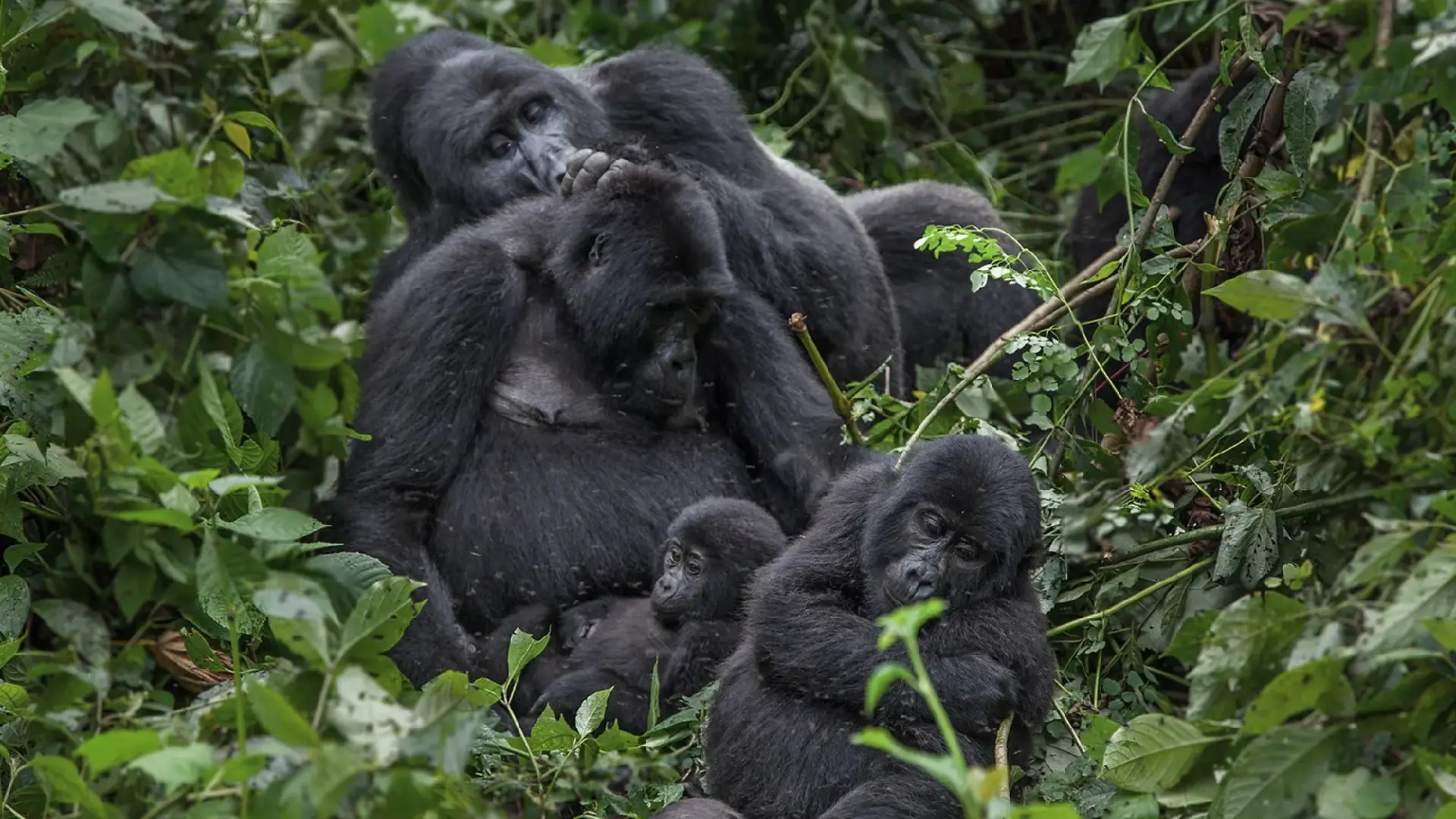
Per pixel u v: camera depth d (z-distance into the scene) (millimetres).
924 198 15438
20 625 9227
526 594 11422
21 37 10984
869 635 9047
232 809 7203
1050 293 11703
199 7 14477
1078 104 18156
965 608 9172
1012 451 9547
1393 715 7727
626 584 11492
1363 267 9594
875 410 12273
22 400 9273
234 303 8883
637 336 11281
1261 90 11562
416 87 13430
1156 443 11109
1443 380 8828
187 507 8344
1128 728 8320
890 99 17797
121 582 8750
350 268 15258
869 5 17922
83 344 9195
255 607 9055
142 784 7797
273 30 17094
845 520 9602
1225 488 11234
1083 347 11570
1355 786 7586
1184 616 10672
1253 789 7672
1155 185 15320
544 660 10984
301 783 6832
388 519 11156
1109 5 18797
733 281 11406
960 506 9141
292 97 16234
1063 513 11031
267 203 13344
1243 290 8633
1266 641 8047
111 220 8586
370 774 6930
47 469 9359
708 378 11953
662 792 9266
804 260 13055
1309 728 7703
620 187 11367
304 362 8820
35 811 8469
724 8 18000
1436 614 7633
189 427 9109
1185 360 11883
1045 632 9477
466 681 8625
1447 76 9031
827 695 9023
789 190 13586
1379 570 7898
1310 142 11086
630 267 11180
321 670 7434
